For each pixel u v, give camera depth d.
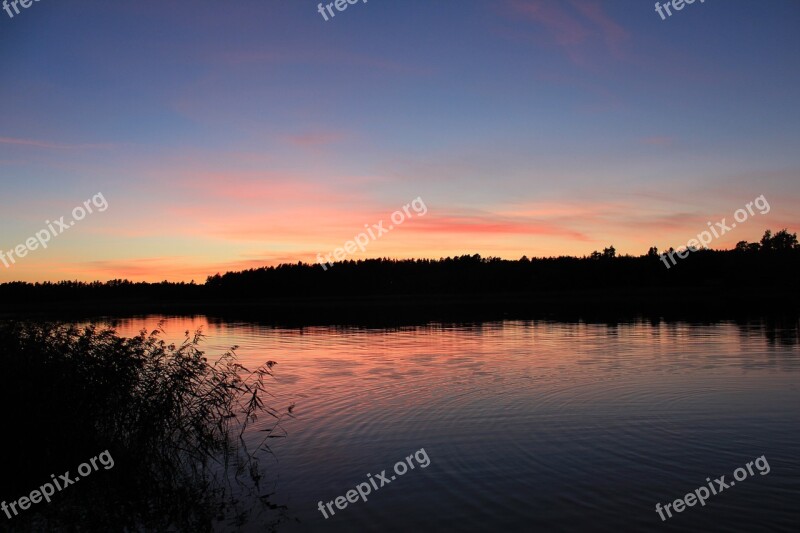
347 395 18.86
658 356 26.58
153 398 12.84
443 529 8.57
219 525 9.13
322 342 37.84
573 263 118.62
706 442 12.55
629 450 12.09
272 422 15.45
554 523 8.63
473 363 25.86
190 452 12.60
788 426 13.70
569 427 14.05
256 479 11.14
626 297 112.25
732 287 102.38
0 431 11.23
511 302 112.62
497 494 9.85
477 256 124.19
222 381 14.33
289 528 8.87
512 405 16.69
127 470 11.77
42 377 11.95
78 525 9.60
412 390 19.45
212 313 89.50
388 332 45.19
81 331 14.03
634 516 8.81
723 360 24.70
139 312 94.88
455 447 12.71
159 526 9.38
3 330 12.85
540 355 28.22
